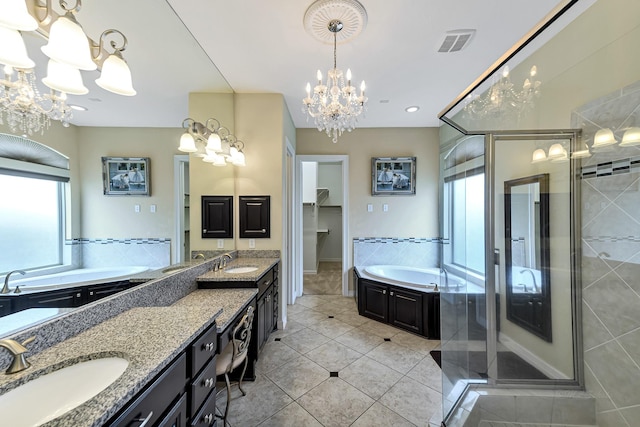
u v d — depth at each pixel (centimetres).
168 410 92
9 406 72
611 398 145
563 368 172
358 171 416
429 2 164
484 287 217
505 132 211
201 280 214
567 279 171
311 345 261
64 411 76
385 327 304
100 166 136
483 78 179
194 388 109
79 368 87
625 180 135
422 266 411
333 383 202
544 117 186
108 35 142
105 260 135
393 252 415
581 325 162
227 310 164
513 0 162
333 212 709
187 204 223
